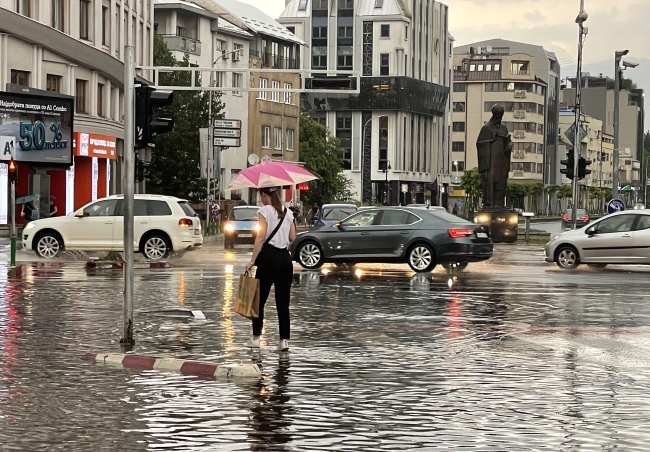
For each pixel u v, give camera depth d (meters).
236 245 50.78
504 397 11.14
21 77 52.31
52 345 14.84
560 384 11.97
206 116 70.75
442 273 30.42
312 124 117.62
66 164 53.56
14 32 49.78
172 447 8.79
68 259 34.81
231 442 8.98
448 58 163.62
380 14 143.62
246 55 104.50
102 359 13.50
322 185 117.25
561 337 16.17
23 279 26.47
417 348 14.86
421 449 8.77
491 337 16.12
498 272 31.14
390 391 11.45
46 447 8.75
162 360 13.05
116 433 9.29
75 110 58.16
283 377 12.34
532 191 170.62
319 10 145.50
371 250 31.14
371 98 143.38
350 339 15.77
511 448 8.82
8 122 50.50
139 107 15.38
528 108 180.88
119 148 66.50
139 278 27.20
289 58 113.69
